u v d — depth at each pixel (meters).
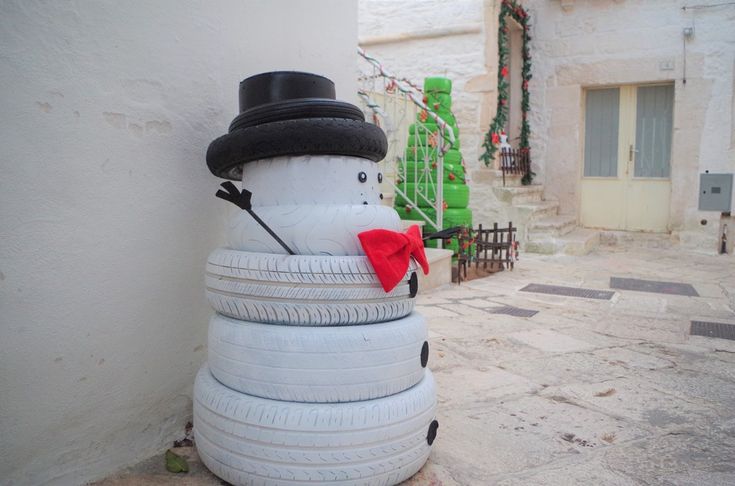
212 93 2.49
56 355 1.96
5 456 1.83
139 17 2.16
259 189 2.13
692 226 8.82
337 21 3.25
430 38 9.08
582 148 9.83
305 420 1.85
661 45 8.82
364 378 1.92
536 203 9.26
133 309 2.22
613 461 2.30
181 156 2.37
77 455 2.05
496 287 6.04
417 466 2.10
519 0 9.80
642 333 4.29
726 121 8.47
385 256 1.93
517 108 10.05
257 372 1.93
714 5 8.40
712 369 3.47
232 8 2.57
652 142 9.29
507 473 2.19
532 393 3.05
